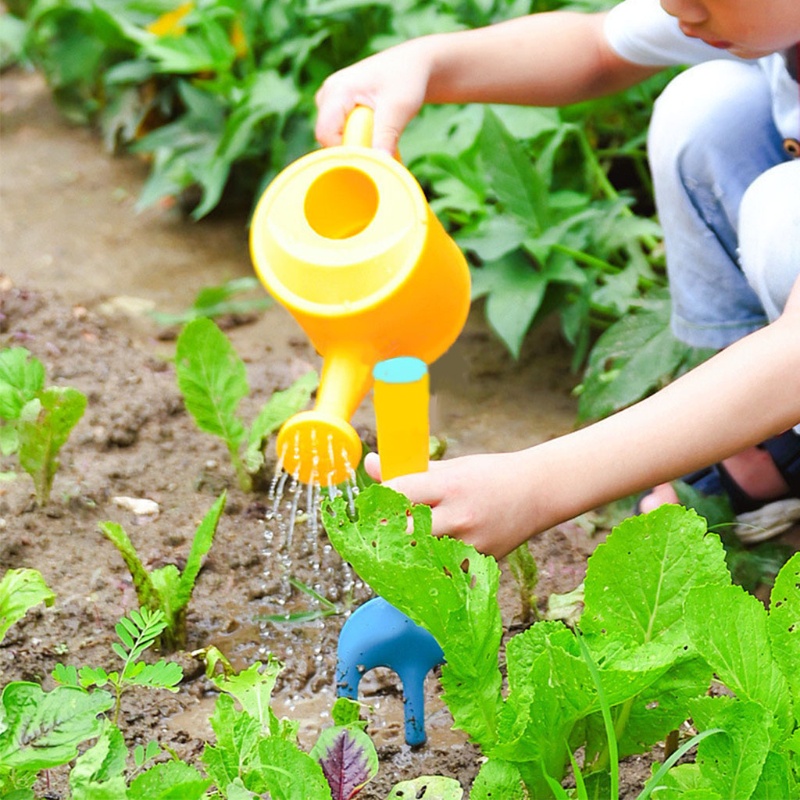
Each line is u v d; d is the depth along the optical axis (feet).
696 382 3.84
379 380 3.68
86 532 5.49
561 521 3.78
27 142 10.30
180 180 8.52
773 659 3.48
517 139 7.04
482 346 7.29
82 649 4.78
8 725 3.30
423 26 7.53
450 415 6.59
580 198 6.96
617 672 3.27
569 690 3.35
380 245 4.13
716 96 5.37
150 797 3.21
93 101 10.41
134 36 9.23
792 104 5.19
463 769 4.17
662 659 3.31
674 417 3.77
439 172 7.20
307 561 5.33
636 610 3.62
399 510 3.49
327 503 3.48
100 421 6.29
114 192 9.41
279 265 4.22
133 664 3.99
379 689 4.62
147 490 5.83
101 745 3.28
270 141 8.69
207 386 5.59
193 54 8.57
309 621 4.99
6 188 9.43
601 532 5.57
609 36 5.46
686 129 5.37
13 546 5.32
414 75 4.98
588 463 3.74
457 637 3.44
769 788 3.22
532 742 3.39
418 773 4.16
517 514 3.69
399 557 3.49
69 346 7.06
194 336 5.52
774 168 5.02
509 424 6.48
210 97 8.84
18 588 4.18
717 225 5.50
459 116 7.24
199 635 4.92
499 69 5.35
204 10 8.89
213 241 8.70
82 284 7.97
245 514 5.65
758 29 4.35
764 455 5.32
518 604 5.05
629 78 5.68
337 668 4.16
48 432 5.40
